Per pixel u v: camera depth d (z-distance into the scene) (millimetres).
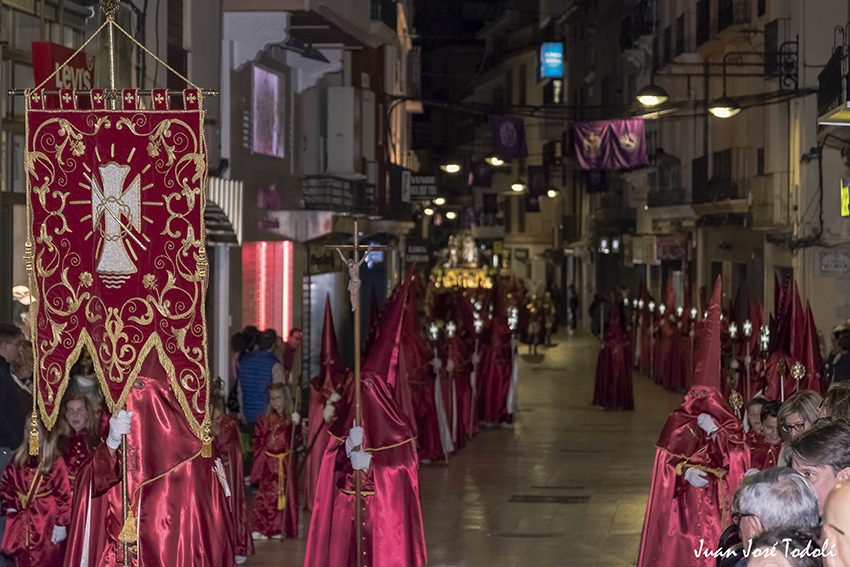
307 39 17531
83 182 6281
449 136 75125
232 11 14875
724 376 17125
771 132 23547
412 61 36594
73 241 6309
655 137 34906
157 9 12641
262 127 16891
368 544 8234
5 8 9602
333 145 20266
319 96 20078
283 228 18016
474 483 13523
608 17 43000
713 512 8375
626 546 10250
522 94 59562
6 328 8109
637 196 39031
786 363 10844
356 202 21438
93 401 8086
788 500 3732
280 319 18250
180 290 6309
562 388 24828
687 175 31531
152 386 6773
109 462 6906
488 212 55375
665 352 24625
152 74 12453
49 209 6297
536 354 33906
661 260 32469
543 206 58062
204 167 6254
